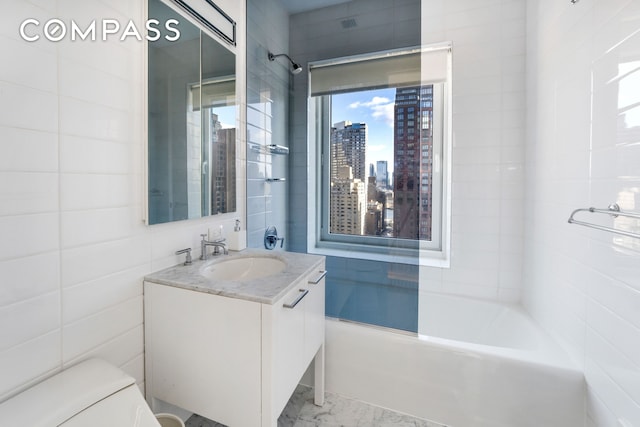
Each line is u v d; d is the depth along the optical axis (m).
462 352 1.41
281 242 2.18
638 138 0.96
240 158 1.77
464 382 1.41
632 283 1.00
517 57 1.90
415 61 1.98
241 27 1.74
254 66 1.87
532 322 1.77
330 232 2.18
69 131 0.87
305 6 2.13
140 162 1.11
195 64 1.37
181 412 1.35
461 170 2.08
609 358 1.11
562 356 1.38
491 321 1.98
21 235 0.77
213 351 1.02
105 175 0.98
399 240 1.99
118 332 1.04
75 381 0.82
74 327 0.91
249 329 0.96
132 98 1.07
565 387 1.28
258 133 1.92
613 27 1.09
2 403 0.73
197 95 1.39
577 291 1.34
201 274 1.19
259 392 0.96
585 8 1.27
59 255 0.86
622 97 1.04
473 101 2.02
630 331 1.00
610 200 1.11
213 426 1.37
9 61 0.73
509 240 2.00
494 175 2.00
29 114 0.77
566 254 1.44
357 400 1.58
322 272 1.38
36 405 0.72
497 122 1.97
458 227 2.11
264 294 0.96
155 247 1.19
